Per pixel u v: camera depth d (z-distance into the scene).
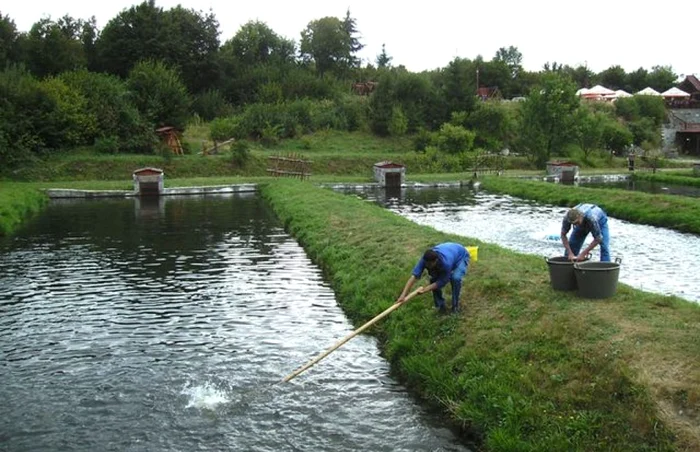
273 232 22.89
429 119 65.56
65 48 65.25
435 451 7.36
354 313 12.48
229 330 11.73
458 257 10.16
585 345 8.11
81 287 15.00
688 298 12.90
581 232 11.50
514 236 21.11
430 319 10.41
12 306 13.41
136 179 36.53
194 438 7.68
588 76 112.19
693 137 73.19
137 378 9.50
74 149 46.66
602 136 63.31
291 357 10.34
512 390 7.87
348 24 96.06
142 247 20.08
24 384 9.34
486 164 55.41
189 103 53.59
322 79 75.31
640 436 6.52
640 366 7.30
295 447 7.46
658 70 114.00
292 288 14.76
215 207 30.95
